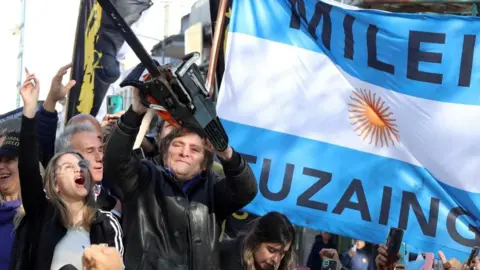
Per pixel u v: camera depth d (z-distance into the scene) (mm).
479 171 5984
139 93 4078
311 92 5977
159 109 4012
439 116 6043
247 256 4391
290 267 4477
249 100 5910
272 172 5871
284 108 5941
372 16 6051
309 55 6004
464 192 5977
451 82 6070
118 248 4281
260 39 5957
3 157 4961
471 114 6035
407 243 5914
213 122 4078
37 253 4234
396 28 6078
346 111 5996
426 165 6012
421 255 5957
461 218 5945
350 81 6031
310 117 5957
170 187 4418
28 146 4328
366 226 5883
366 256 9414
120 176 4266
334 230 5879
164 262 4320
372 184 5930
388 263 4910
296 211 5848
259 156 5867
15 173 5004
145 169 4398
